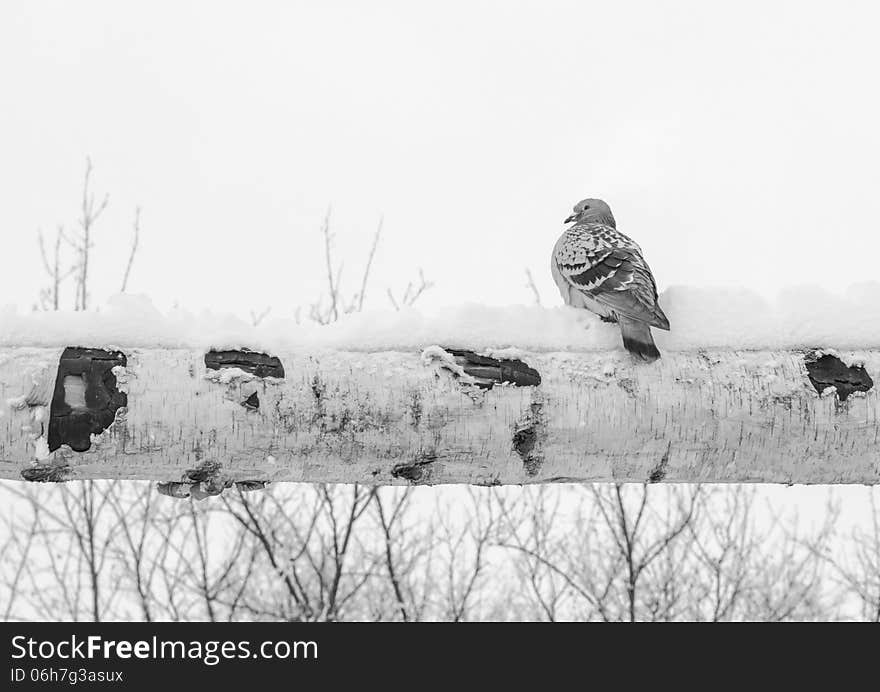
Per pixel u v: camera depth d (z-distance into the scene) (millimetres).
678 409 3477
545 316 3621
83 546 9023
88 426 3209
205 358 3326
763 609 9328
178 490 3527
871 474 3611
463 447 3412
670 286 3762
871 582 9406
